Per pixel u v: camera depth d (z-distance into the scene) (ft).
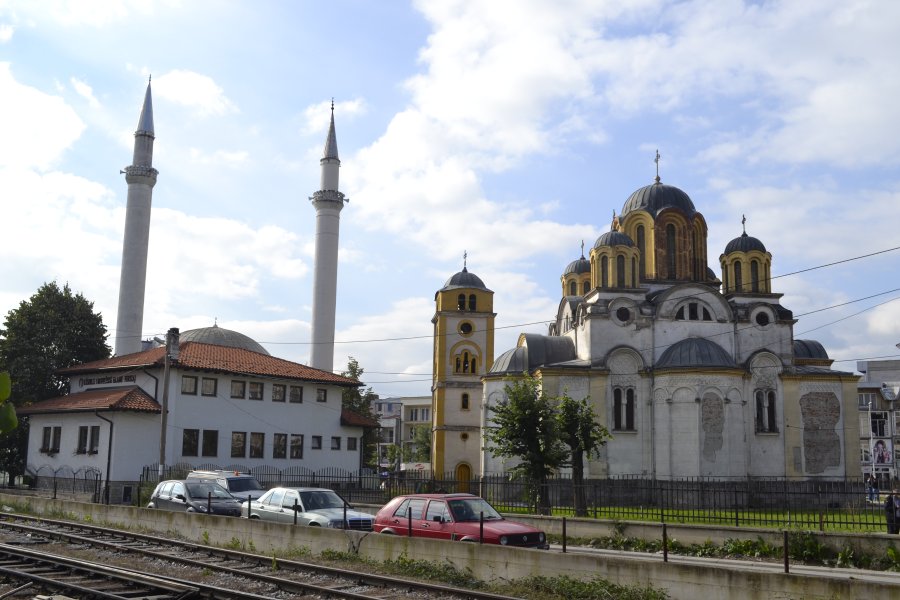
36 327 205.57
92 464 163.73
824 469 176.86
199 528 91.86
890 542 72.54
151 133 246.27
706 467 165.58
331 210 259.80
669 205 205.16
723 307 184.34
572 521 94.12
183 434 167.84
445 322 238.07
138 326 235.20
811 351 210.59
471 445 231.71
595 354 179.42
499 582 64.13
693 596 55.93
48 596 56.34
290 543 80.53
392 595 58.44
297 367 197.26
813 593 51.49
